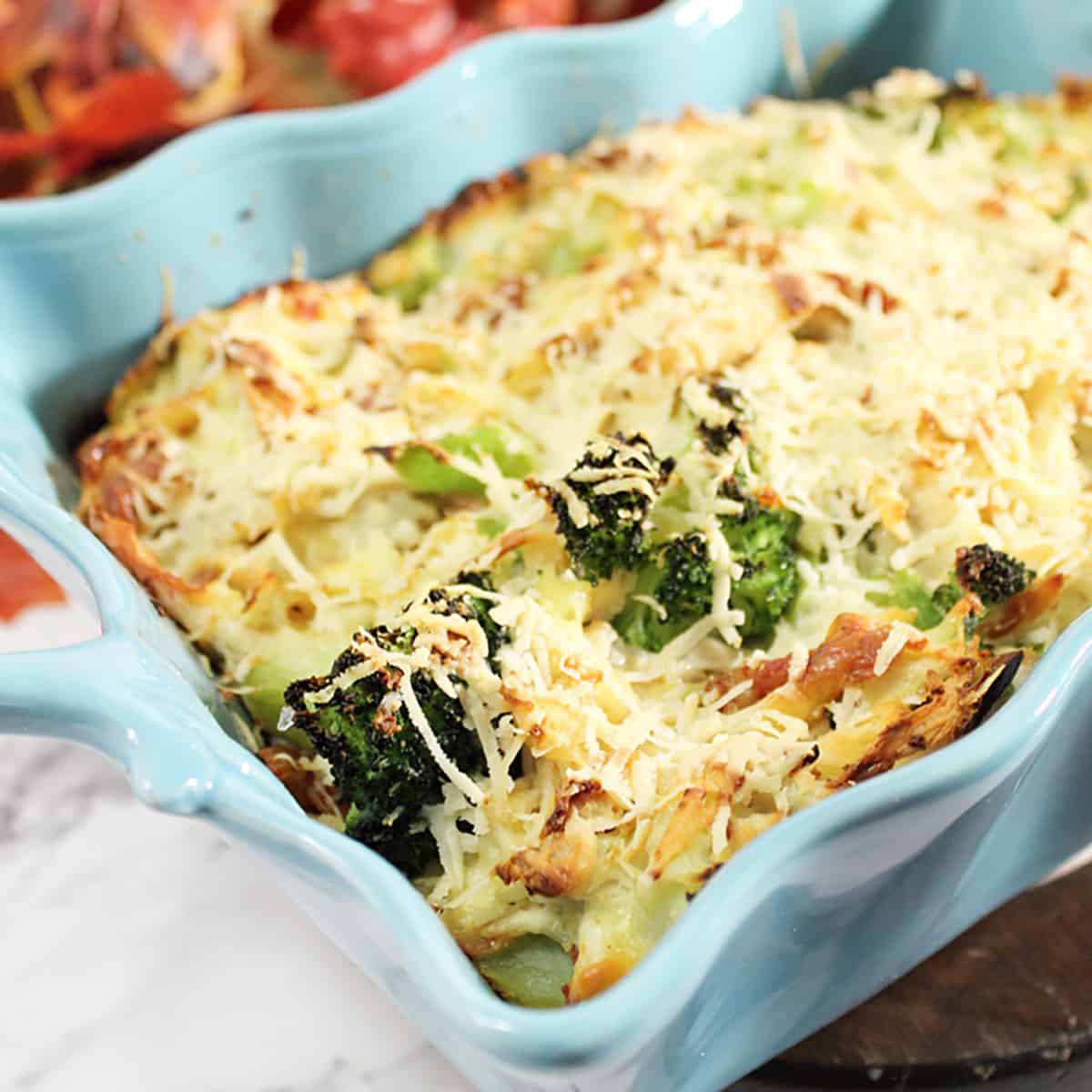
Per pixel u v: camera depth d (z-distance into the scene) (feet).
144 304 1.64
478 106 1.73
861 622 1.32
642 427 1.45
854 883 1.21
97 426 1.65
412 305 1.70
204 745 1.18
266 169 1.66
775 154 1.72
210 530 1.47
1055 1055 1.37
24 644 1.75
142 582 1.44
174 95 1.97
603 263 1.62
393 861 1.30
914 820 1.17
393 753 1.27
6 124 1.98
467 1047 1.15
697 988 1.12
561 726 1.27
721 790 1.23
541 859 1.23
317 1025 1.45
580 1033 1.07
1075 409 1.45
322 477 1.45
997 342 1.47
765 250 1.57
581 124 1.80
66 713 1.18
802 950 1.24
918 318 1.51
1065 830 1.40
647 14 2.09
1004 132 1.78
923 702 1.28
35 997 1.47
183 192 1.62
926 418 1.41
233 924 1.51
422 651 1.28
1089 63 1.91
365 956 1.24
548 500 1.36
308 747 1.37
